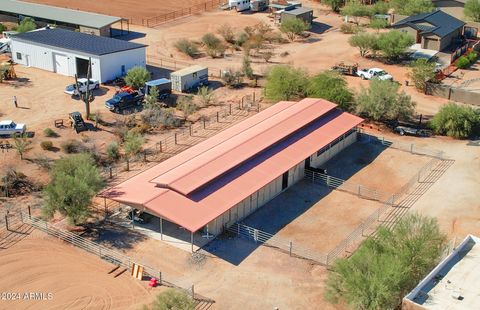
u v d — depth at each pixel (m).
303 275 45.94
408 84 85.62
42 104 75.69
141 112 74.19
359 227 52.22
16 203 54.88
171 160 57.06
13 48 89.44
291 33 105.88
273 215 53.97
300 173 59.97
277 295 43.75
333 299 41.31
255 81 84.69
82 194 50.59
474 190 58.66
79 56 83.44
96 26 99.88
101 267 46.47
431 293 38.97
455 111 70.00
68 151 64.00
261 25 110.38
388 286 39.00
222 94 81.31
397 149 67.19
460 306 37.75
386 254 41.94
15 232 50.56
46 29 93.56
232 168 54.62
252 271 46.28
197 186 51.03
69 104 76.00
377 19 113.12
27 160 61.78
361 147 67.69
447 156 65.75
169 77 87.00
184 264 46.84
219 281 45.09
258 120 65.81
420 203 56.25
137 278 45.19
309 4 130.50
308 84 76.06
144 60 88.38
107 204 55.00
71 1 128.25
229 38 104.12
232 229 51.50
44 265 46.56
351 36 106.25
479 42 102.38
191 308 40.16
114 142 65.44
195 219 47.94
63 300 42.84
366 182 60.09
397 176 61.47
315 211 54.78
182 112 75.12
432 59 95.62
